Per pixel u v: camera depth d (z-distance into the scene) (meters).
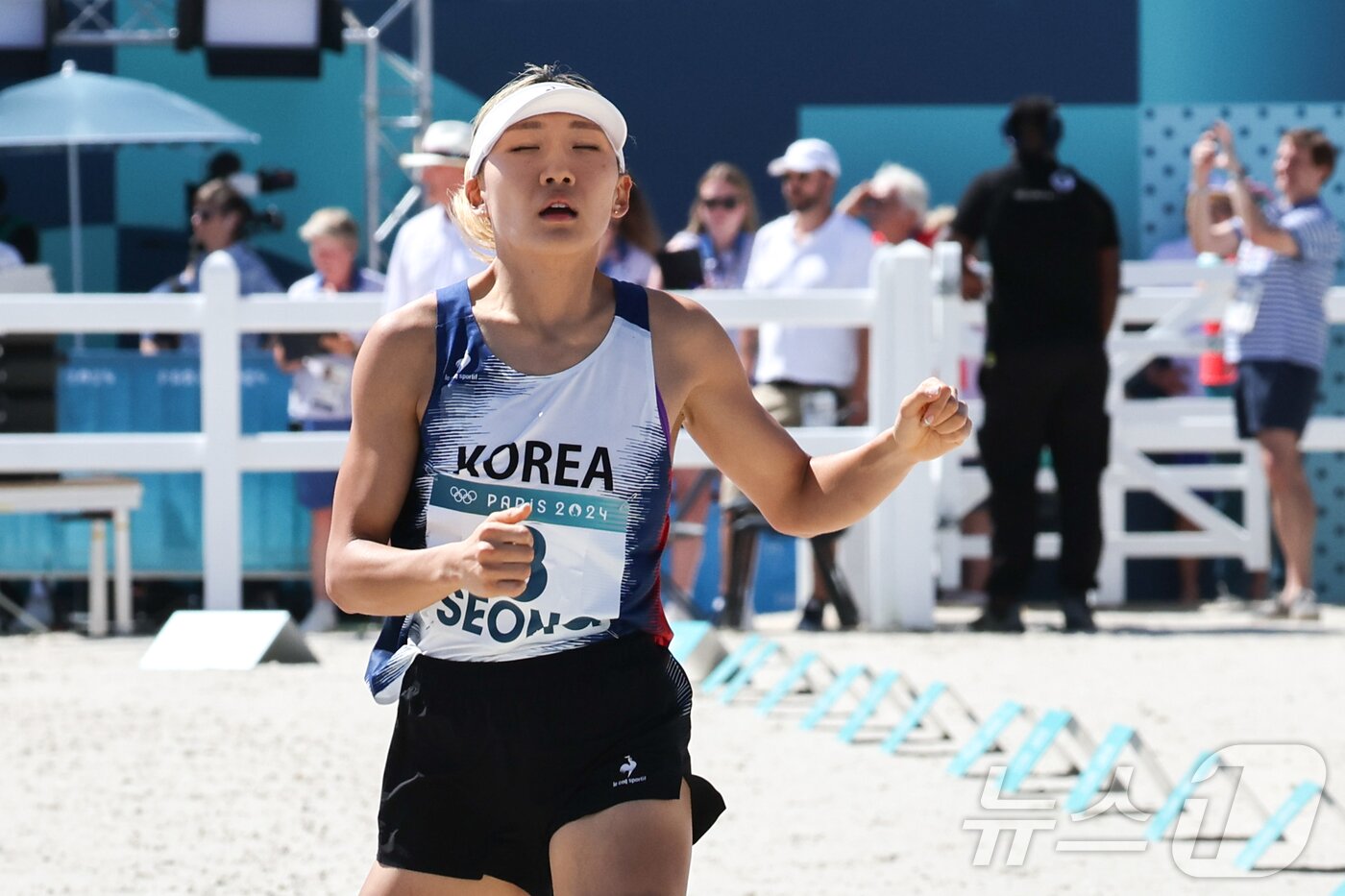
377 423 9.62
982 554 35.44
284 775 18.88
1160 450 36.09
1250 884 14.90
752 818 17.06
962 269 30.27
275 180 37.56
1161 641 28.66
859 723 20.84
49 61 38.47
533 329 9.64
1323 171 31.52
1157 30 39.00
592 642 9.59
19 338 31.06
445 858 9.64
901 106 39.03
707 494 31.36
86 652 28.09
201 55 39.66
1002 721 19.08
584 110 9.48
